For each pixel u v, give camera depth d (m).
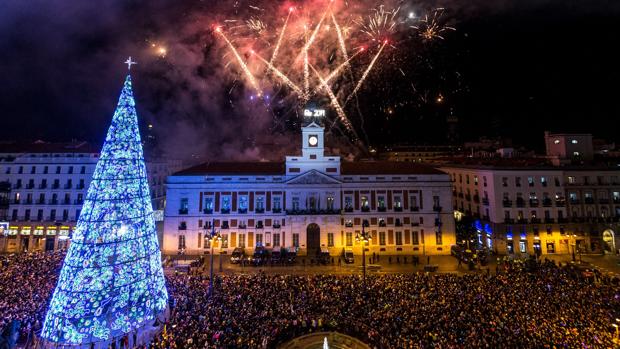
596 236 63.62
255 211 67.19
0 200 66.75
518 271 47.31
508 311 31.88
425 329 28.39
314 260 60.44
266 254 61.69
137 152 31.11
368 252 66.44
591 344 25.81
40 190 67.31
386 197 68.31
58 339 26.66
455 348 25.05
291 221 66.62
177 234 65.94
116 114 30.08
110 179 28.95
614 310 32.34
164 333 28.41
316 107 70.75
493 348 25.17
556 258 60.22
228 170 71.00
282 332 29.75
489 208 65.81
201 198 67.12
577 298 35.41
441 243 67.25
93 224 28.08
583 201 65.06
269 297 36.31
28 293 35.66
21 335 28.53
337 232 66.50
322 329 31.11
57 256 51.78
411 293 37.03
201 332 27.83
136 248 29.77
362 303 34.41
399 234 67.31
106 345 27.14
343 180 68.81
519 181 64.94
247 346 26.25
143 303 29.81
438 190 68.56
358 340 29.38
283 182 68.12
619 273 51.47
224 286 40.16
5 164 67.62
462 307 32.78
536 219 63.59
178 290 38.69
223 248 65.75
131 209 29.75
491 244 64.38
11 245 65.88
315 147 69.75
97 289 27.30
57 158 68.06
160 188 88.69
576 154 72.31
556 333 27.52
